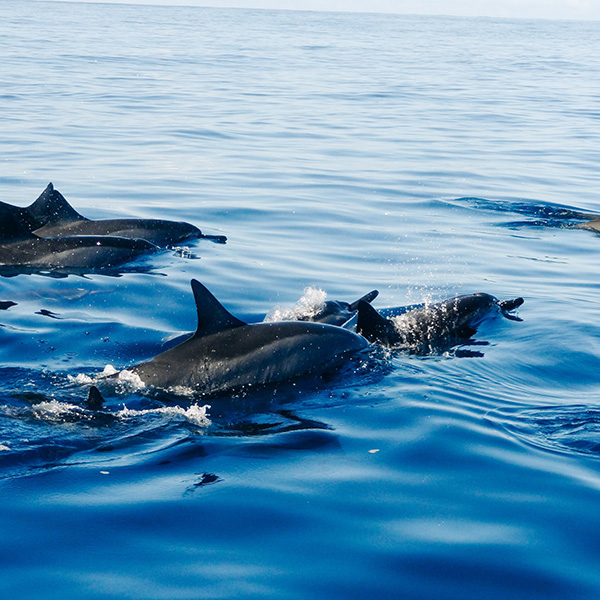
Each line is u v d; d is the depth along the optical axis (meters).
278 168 21.08
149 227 13.91
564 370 8.32
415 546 5.00
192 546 4.95
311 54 71.88
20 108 29.47
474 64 68.31
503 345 9.11
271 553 4.90
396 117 31.94
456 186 19.73
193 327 9.62
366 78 49.06
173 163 21.14
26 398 7.05
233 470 5.93
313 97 37.59
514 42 132.12
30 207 13.33
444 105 36.75
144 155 22.08
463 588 4.62
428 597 4.54
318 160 22.44
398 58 72.50
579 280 12.27
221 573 4.69
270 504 5.45
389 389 7.66
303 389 7.60
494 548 5.00
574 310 10.52
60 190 17.47
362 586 4.61
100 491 5.55
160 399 7.20
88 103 32.00
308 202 17.44
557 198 18.78
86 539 4.97
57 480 5.67
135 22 143.75
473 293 10.41
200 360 7.57
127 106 31.77
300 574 4.70
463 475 5.95
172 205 16.72
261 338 7.87
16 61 48.41
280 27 154.38
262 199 17.58
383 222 16.00
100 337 9.05
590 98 42.25
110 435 6.43
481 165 22.64
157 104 32.78
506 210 17.39
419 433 6.66
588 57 88.75
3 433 6.29
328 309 9.76
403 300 11.02
